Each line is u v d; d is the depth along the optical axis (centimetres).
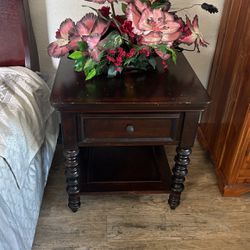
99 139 106
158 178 134
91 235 123
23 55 132
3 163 89
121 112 99
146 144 109
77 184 122
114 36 95
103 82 106
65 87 102
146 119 102
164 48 98
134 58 104
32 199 112
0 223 85
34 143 109
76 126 102
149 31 93
